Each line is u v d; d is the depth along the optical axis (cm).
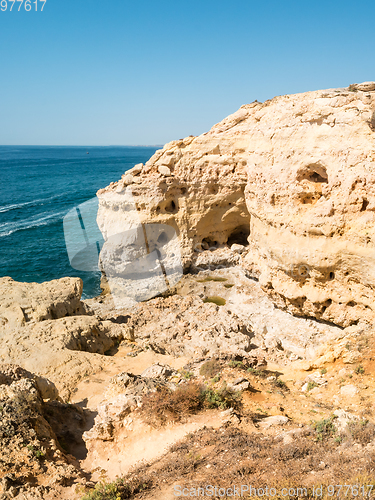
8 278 2270
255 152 2209
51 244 4219
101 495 670
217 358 1537
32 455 795
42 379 1215
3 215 5906
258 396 1183
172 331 2103
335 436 829
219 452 787
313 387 1348
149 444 871
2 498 672
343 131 1733
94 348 1798
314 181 1923
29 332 1733
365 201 1684
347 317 1856
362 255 1684
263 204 2136
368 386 1252
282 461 721
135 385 1036
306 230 1869
